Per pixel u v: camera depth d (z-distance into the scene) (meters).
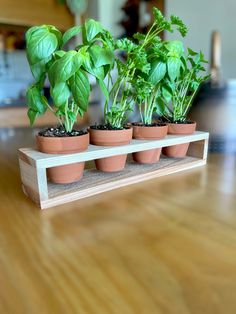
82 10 2.72
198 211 0.49
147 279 0.31
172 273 0.32
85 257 0.35
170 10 2.23
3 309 0.27
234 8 1.81
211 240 0.39
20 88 3.00
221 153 0.95
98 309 0.26
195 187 0.62
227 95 0.89
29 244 0.39
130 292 0.29
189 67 0.74
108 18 2.72
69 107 0.58
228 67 1.91
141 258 0.35
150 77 0.62
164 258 0.35
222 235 0.40
